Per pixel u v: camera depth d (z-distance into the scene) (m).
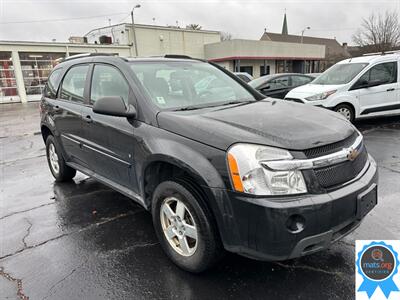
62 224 3.48
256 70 34.31
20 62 22.20
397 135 6.76
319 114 2.75
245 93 3.57
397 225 3.12
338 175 2.19
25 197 4.30
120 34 29.23
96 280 2.54
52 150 4.74
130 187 3.12
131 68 3.14
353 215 2.21
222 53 31.97
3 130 10.49
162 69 3.33
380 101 7.49
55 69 4.64
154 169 2.74
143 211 3.72
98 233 3.25
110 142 3.17
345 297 2.24
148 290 2.39
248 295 2.29
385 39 37.72
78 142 3.82
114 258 2.81
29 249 3.01
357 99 7.30
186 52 32.59
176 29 31.47
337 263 2.60
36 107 18.64
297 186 2.02
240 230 2.09
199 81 3.43
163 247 2.74
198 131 2.34
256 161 2.03
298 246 2.01
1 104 21.64
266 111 2.77
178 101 3.02
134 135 2.80
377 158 5.22
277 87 10.30
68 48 24.25
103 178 3.58
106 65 3.43
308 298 2.24
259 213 1.98
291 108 2.93
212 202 2.17
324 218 2.04
